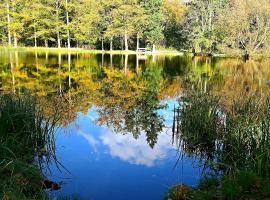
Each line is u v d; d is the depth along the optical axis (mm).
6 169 6094
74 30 51250
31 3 49438
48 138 8258
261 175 5844
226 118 8820
